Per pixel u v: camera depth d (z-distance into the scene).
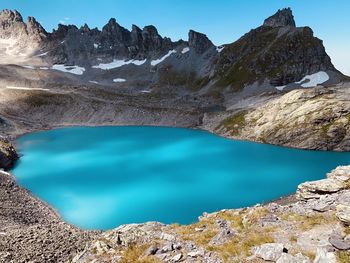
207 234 26.88
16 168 111.94
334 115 149.38
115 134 185.25
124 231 31.23
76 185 91.75
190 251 24.38
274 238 24.50
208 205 74.94
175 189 87.06
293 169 104.88
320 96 169.25
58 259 33.25
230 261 21.91
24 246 35.62
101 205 76.44
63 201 79.38
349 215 22.47
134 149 142.62
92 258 26.80
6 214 58.72
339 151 137.12
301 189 35.69
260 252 22.03
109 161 120.38
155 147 147.00
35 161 121.94
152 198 80.50
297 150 140.38
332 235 21.34
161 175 100.81
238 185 88.69
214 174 100.81
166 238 27.52
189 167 110.06
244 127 177.00
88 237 39.56
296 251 21.80
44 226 45.53
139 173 103.62
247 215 29.95
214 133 187.62
